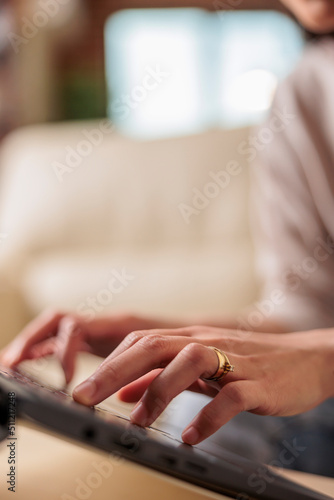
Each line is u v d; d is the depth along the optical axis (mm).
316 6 709
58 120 4355
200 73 4676
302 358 423
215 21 4621
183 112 4402
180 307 1765
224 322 726
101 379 351
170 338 387
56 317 644
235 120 3805
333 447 477
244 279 1796
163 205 2105
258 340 459
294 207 852
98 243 2131
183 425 511
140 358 364
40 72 4051
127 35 4605
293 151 857
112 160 2188
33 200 2184
